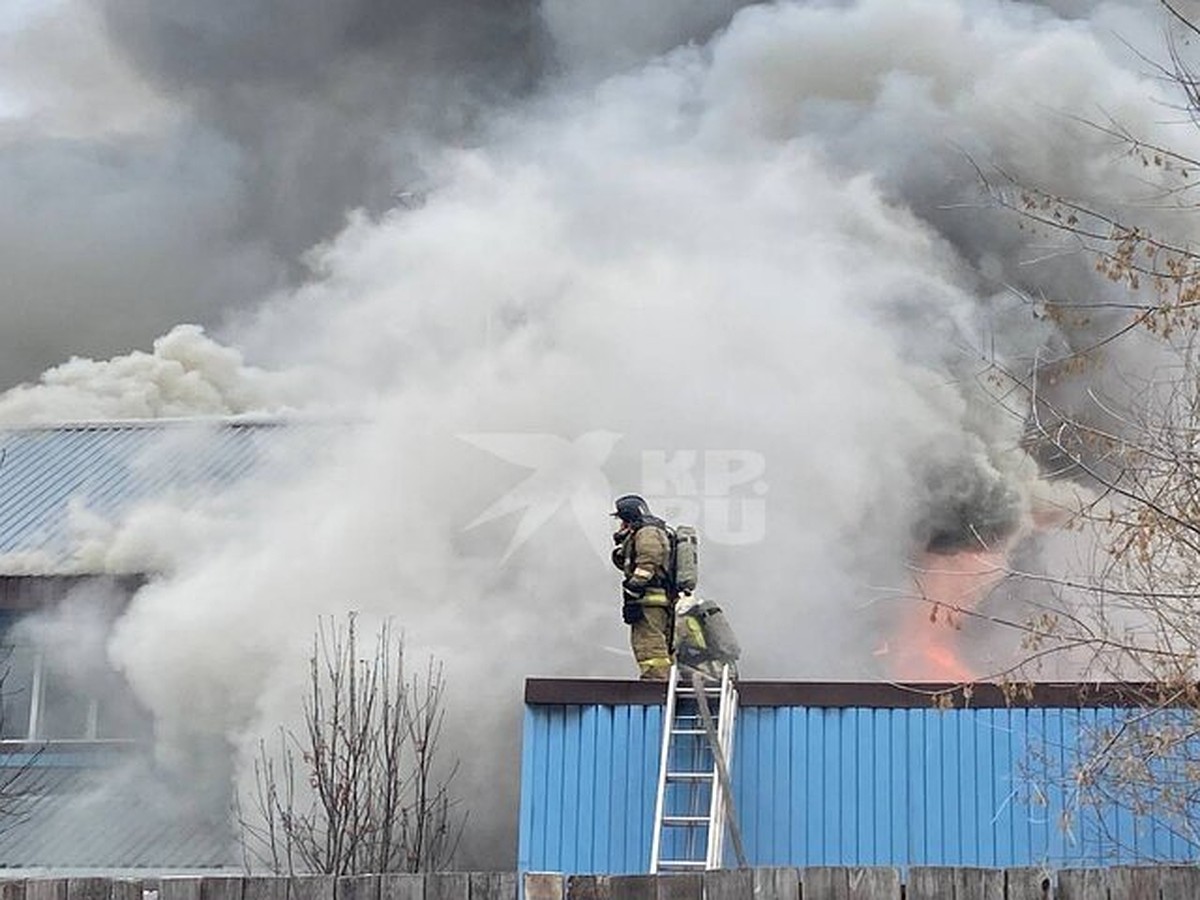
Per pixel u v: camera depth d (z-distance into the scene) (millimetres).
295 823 21016
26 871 22016
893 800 17734
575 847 17875
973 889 10672
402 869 20016
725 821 17062
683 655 18328
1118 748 14570
